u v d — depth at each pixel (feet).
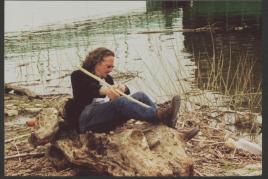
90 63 20.40
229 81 27.04
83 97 20.21
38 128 21.25
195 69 27.37
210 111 25.22
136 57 27.73
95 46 28.86
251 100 25.38
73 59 28.40
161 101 25.18
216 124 24.40
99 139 19.95
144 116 19.90
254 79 26.78
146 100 20.22
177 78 26.30
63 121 20.75
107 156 19.77
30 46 30.07
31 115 25.35
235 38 30.19
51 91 27.30
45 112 21.57
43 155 21.97
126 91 20.30
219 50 29.17
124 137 19.77
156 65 27.35
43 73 28.25
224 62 28.25
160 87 25.96
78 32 30.22
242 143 22.61
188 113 25.11
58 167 20.98
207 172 21.20
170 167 19.35
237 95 25.62
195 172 21.11
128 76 26.71
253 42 29.66
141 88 25.70
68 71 28.53
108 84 20.11
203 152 22.43
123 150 19.60
